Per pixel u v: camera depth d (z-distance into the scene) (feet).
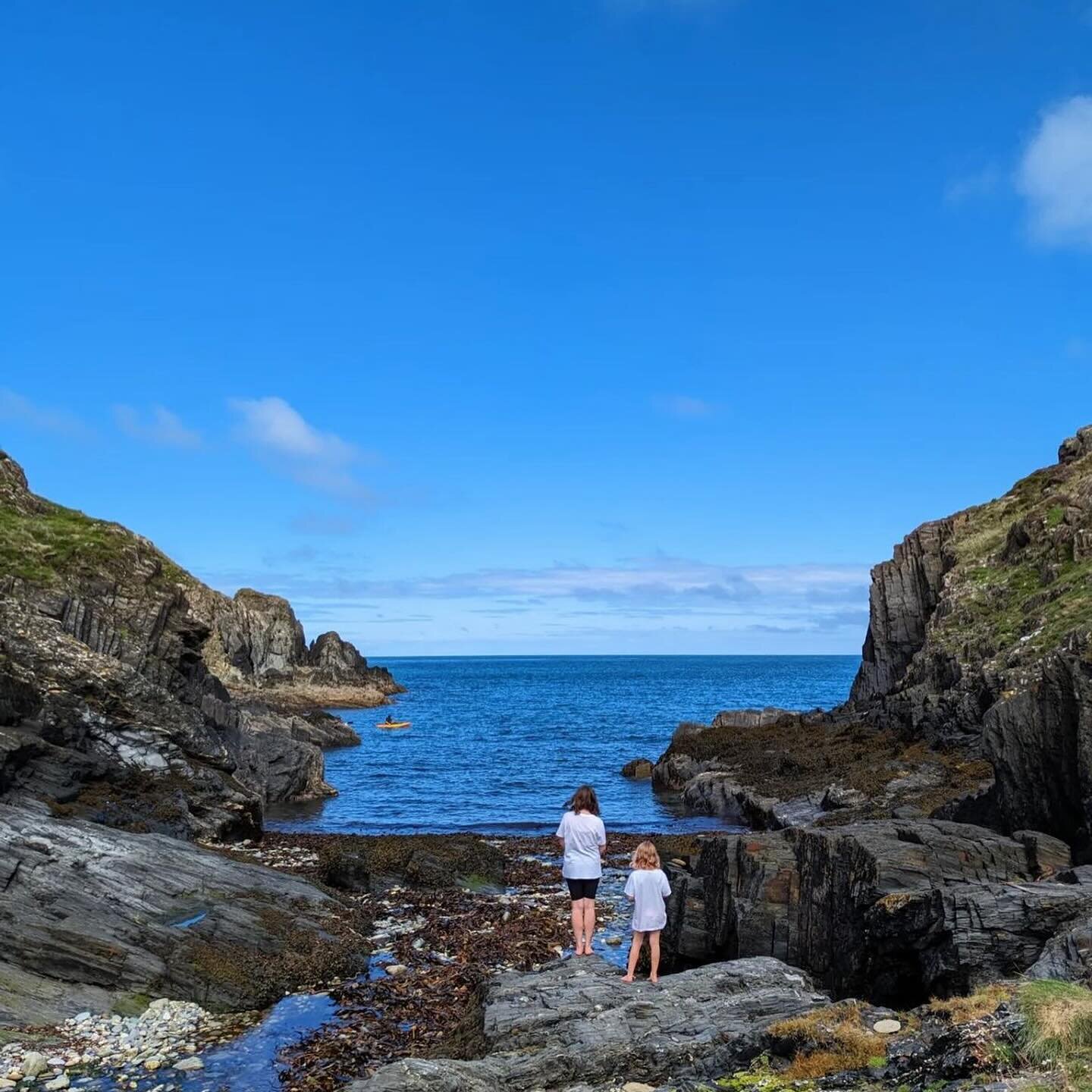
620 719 338.13
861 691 176.96
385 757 217.77
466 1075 33.45
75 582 115.85
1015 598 137.28
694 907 60.13
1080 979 33.06
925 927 43.57
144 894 59.93
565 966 45.91
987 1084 27.12
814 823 102.94
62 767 87.71
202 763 104.42
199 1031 49.98
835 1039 32.42
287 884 69.31
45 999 50.88
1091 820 53.36
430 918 73.15
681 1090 32.89
